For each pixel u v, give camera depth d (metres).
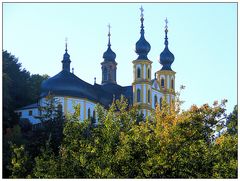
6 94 97.44
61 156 48.34
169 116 48.47
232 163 46.19
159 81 159.88
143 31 154.00
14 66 117.50
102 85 156.12
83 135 49.31
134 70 150.75
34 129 86.12
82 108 130.12
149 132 48.97
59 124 78.44
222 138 47.91
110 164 45.69
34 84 125.81
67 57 139.25
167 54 161.25
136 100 148.88
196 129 47.91
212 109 49.00
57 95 126.75
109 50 159.25
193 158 46.59
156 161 45.69
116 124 48.16
